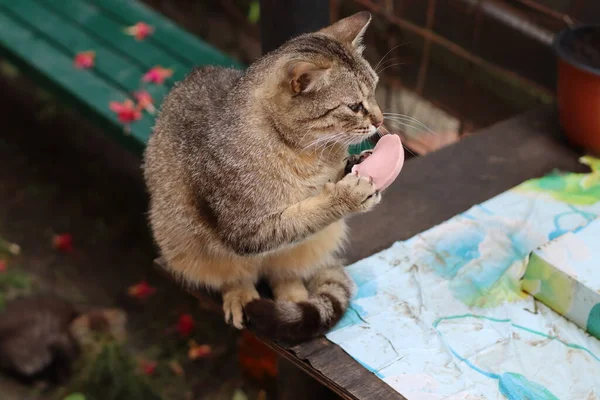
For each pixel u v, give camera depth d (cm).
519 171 329
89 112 447
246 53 562
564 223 299
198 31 594
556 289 260
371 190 236
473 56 418
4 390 412
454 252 288
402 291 273
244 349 397
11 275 460
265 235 246
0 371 415
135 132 420
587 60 326
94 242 492
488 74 423
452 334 256
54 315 418
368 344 252
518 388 238
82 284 464
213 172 248
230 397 400
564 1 411
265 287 287
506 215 304
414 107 453
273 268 274
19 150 565
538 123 355
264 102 243
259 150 243
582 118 322
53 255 484
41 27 511
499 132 351
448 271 280
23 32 507
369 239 297
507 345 252
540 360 247
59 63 476
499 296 269
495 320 261
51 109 586
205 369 416
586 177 321
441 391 236
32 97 605
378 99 461
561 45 330
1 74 615
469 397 234
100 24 512
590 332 256
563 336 255
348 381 240
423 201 315
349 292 266
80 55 471
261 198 243
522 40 418
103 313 421
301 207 241
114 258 481
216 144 248
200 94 270
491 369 244
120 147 554
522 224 299
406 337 254
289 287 275
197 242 267
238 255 258
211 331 435
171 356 423
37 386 411
